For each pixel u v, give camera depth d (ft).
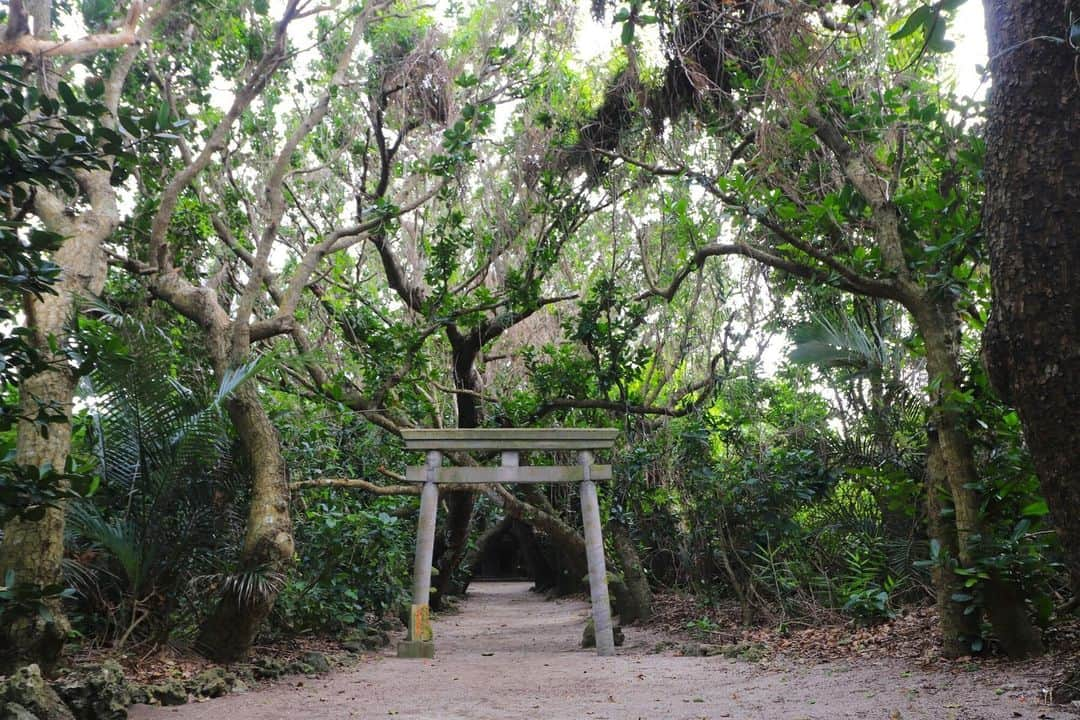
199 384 28.94
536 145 41.09
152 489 24.02
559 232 42.34
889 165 28.09
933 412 23.24
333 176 45.06
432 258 39.73
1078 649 20.93
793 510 35.53
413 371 40.57
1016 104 15.03
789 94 26.71
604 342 40.34
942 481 23.45
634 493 40.50
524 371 52.65
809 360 30.22
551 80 38.60
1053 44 14.62
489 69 39.19
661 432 39.91
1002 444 22.34
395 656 31.55
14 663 19.03
